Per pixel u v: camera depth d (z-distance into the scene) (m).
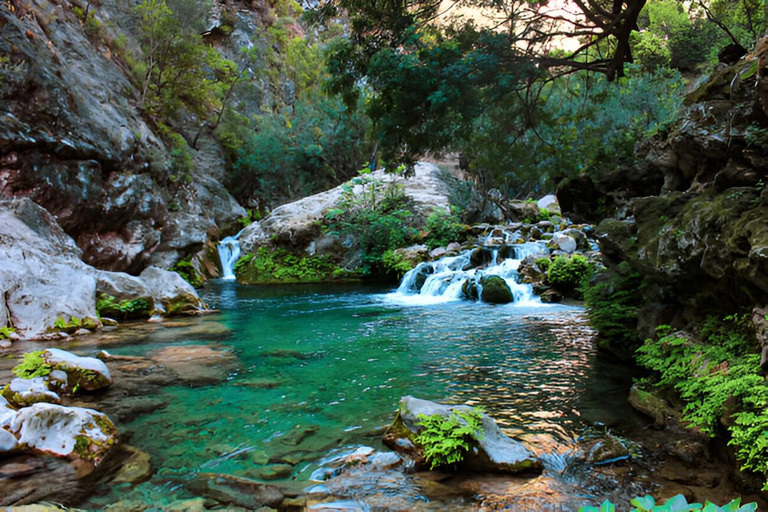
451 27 7.36
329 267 21.53
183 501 3.53
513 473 3.92
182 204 21.50
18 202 11.16
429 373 6.92
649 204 5.93
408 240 21.48
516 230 19.86
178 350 8.35
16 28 13.30
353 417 5.26
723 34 25.70
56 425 4.39
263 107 37.53
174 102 25.33
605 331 7.41
